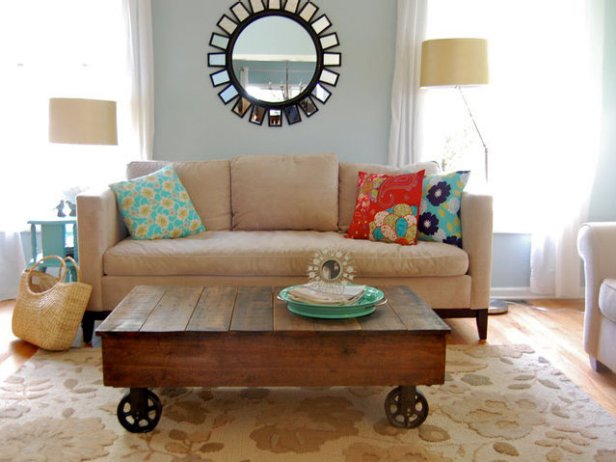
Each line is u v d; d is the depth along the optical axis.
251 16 3.79
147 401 2.05
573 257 3.79
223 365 1.96
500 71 3.74
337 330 1.93
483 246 2.95
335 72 3.86
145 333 1.92
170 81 3.82
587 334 2.62
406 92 3.79
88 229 2.85
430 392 2.38
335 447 1.96
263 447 1.96
